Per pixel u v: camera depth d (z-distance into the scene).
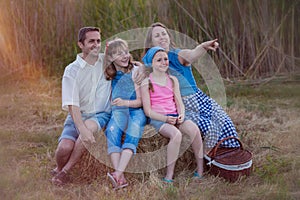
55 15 6.66
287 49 6.57
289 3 6.46
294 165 3.83
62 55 6.69
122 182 3.42
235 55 6.51
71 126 3.62
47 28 6.69
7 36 6.67
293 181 3.54
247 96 5.89
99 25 6.56
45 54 6.71
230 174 3.56
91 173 3.64
